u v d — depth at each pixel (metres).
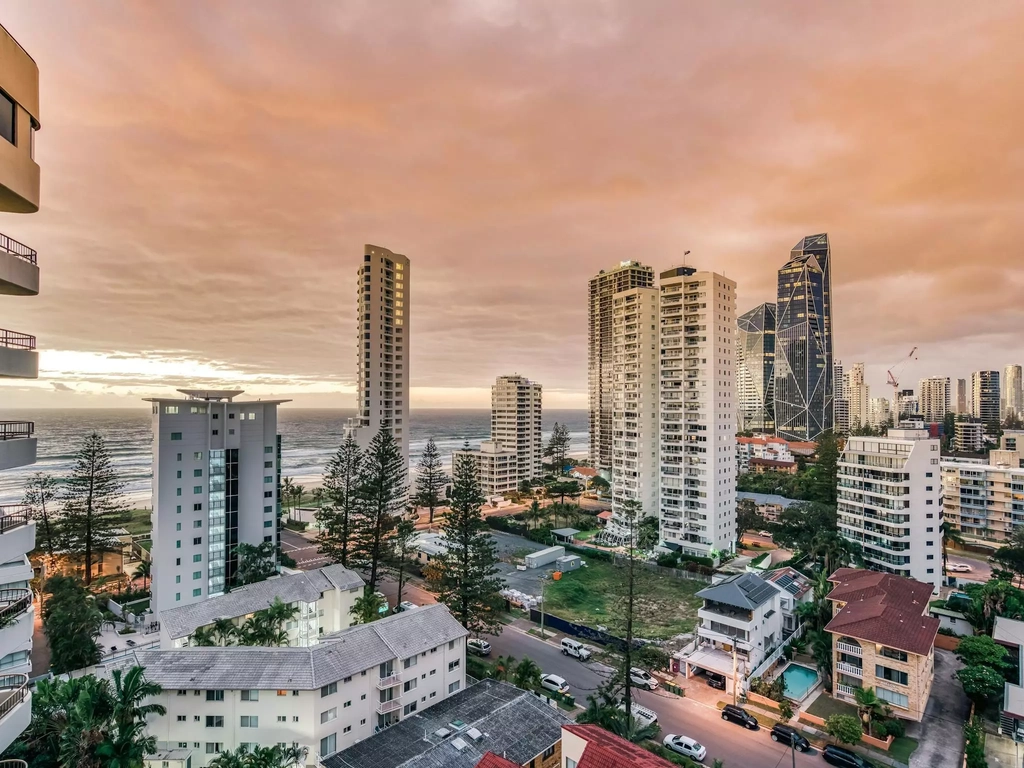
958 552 93.50
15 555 18.83
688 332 89.19
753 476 138.88
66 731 31.25
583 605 69.25
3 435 18.20
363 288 98.75
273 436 72.75
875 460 74.69
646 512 96.19
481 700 41.25
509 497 143.12
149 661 38.47
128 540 90.50
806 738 40.81
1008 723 41.28
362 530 73.75
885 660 43.56
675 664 51.44
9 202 17.77
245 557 66.12
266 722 36.94
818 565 74.50
